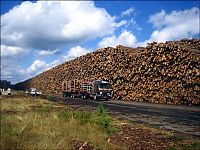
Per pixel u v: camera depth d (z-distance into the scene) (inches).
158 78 1278.3
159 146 393.4
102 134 431.5
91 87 1598.2
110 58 1644.9
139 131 502.9
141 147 385.4
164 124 603.5
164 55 1238.3
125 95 1499.8
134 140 426.6
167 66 1232.2
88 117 548.1
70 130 420.8
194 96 1119.6
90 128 453.4
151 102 1306.6
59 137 366.6
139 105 1132.5
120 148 363.6
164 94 1240.2
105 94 1503.4
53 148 316.8
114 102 1334.9
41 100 1171.9
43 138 349.1
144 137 450.0
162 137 452.8
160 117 727.1
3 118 459.2
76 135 399.9
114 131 478.0
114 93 1584.6
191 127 568.4
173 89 1200.2
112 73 1606.8
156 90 1283.2
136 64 1405.0
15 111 739.4
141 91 1375.5
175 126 578.2
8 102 970.1
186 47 1288.1
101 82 1525.6
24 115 532.1
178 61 1186.6
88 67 1926.7
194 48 1364.4
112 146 366.6
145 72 1337.4
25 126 398.0
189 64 1144.2
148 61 1315.2
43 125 437.1
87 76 1918.1
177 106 1083.3
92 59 1868.8
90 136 395.2
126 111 872.3
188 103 1144.8
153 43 1305.4
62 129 419.8
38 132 380.8
